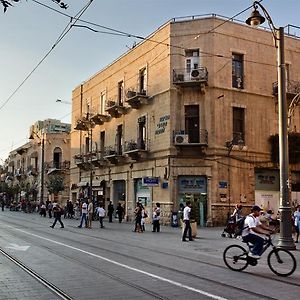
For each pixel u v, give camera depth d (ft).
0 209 241.76
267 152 104.78
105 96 139.23
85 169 150.30
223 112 100.17
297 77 111.04
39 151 223.51
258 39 106.73
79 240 61.36
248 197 100.68
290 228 52.49
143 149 109.70
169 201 99.60
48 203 165.27
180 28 102.78
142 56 116.67
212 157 98.02
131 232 79.97
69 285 29.25
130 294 26.58
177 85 100.78
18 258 41.98
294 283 30.94
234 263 36.83
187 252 49.11
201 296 26.09
